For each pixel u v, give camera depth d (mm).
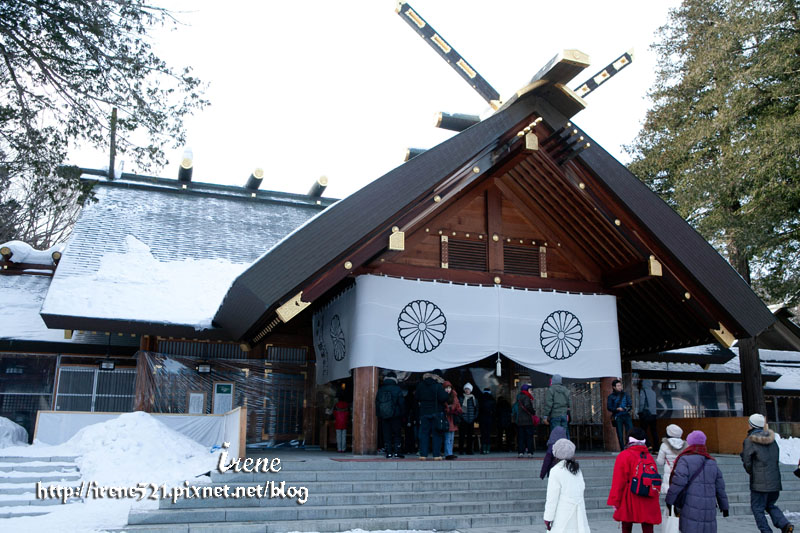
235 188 24750
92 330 14727
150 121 12672
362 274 13734
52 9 11641
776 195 20656
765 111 21328
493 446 18016
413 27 14375
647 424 16391
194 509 9109
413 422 14703
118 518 9094
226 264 18547
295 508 9430
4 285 18625
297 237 12148
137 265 17188
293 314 12156
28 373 16797
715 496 7176
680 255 14422
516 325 14805
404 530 9336
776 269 22406
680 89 24391
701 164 22672
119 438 12461
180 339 16609
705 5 24188
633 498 7312
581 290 15727
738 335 15336
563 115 13812
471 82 14656
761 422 9023
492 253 15023
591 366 15305
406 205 12680
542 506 10648
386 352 13570
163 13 12367
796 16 20922
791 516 11484
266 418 16828
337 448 15203
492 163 13703
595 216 14734
